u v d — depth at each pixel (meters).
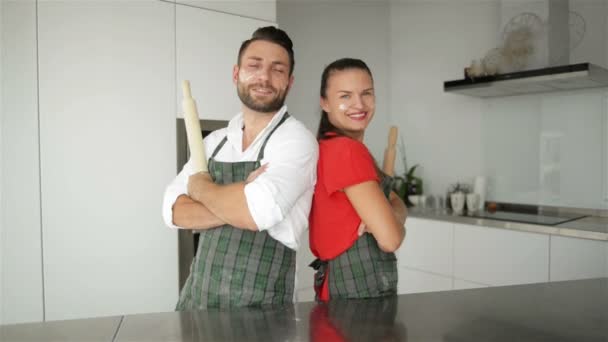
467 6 3.40
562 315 0.76
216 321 0.73
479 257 2.71
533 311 0.78
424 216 3.04
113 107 2.05
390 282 1.09
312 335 0.66
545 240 2.42
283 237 1.11
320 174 1.11
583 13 2.75
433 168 3.67
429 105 3.67
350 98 1.12
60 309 1.97
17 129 1.87
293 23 3.26
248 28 2.41
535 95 3.02
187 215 1.12
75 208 1.99
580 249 2.28
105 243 2.06
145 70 2.12
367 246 1.08
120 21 2.06
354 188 1.03
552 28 2.68
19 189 1.88
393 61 3.96
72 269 1.99
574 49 2.77
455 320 0.73
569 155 2.87
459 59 3.46
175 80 2.20
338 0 3.55
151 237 2.17
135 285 2.14
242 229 1.09
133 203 2.12
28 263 1.91
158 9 2.15
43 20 1.90
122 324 0.71
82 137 1.99
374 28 3.84
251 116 1.18
